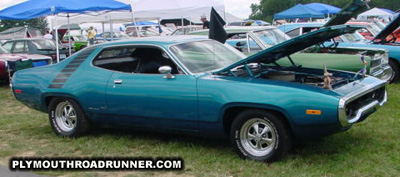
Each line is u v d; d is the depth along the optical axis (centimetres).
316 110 413
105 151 529
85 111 571
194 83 478
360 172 421
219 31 514
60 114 607
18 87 628
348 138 537
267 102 431
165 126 510
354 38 1038
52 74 600
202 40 575
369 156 465
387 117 643
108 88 540
